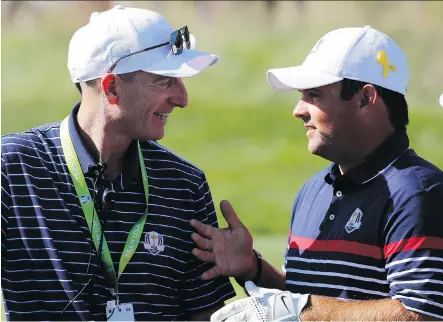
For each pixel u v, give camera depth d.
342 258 13.61
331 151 14.03
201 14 80.31
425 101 70.31
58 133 13.88
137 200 13.93
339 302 13.14
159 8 74.69
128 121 13.59
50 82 77.88
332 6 80.19
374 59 13.88
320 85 13.71
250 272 14.91
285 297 13.35
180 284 14.59
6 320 13.25
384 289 13.33
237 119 74.62
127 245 13.69
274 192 57.09
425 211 12.92
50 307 13.25
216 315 13.48
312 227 14.23
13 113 71.38
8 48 80.44
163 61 13.57
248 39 82.62
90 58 13.54
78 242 13.40
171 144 69.50
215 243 14.63
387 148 13.73
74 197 13.53
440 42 72.81
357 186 13.73
